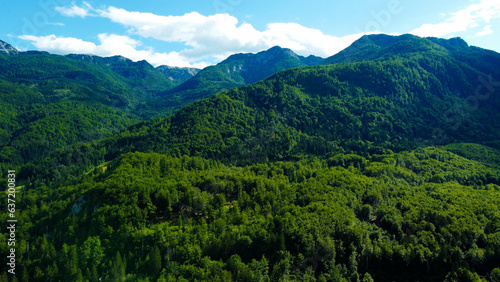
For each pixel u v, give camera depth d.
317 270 110.81
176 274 102.88
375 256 119.44
